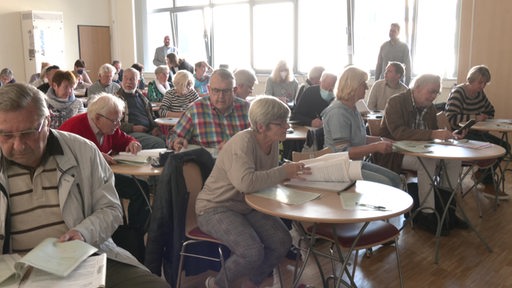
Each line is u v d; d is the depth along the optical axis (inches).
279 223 87.0
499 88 224.4
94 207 65.7
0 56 383.6
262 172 79.5
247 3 351.6
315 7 310.8
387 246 124.6
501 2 217.9
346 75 114.4
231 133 117.2
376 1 276.8
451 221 135.5
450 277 107.7
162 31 419.5
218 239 82.4
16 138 54.7
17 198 59.1
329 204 73.1
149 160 105.0
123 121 172.6
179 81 197.8
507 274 109.3
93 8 431.2
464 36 232.2
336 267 111.4
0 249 56.8
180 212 84.2
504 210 154.6
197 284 101.8
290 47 331.3
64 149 62.3
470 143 123.3
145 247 87.0
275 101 81.9
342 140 112.6
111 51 446.0
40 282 49.6
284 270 109.7
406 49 245.0
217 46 381.1
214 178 85.5
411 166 133.5
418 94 130.7
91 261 54.2
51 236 60.6
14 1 385.7
